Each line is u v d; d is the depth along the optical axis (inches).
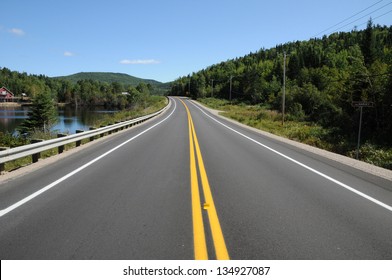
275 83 4249.5
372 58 2411.4
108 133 836.6
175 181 314.8
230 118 1870.1
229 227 196.7
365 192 289.7
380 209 239.8
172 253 162.2
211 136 794.2
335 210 235.0
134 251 164.1
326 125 1541.6
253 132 976.9
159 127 1055.6
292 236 185.2
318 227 200.1
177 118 1609.3
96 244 171.3
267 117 1872.5
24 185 296.0
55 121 2185.0
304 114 2101.4
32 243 172.6
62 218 209.8
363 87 1369.3
